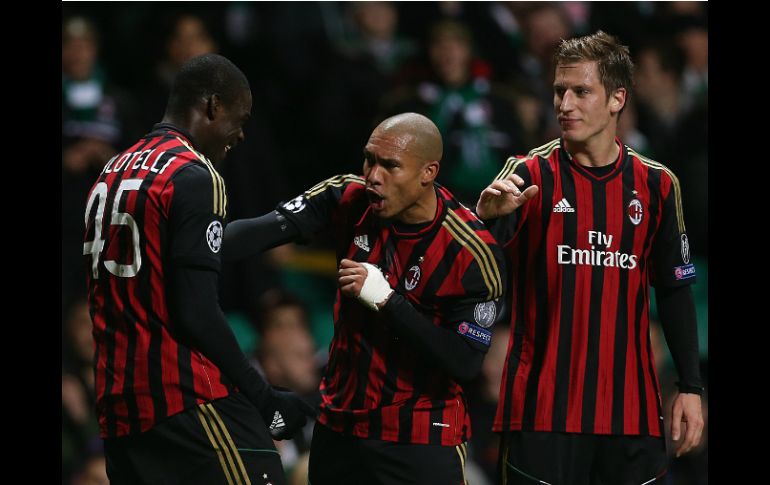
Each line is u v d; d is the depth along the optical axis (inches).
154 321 483.5
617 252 533.3
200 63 507.2
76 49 976.9
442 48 1043.9
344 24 1111.0
